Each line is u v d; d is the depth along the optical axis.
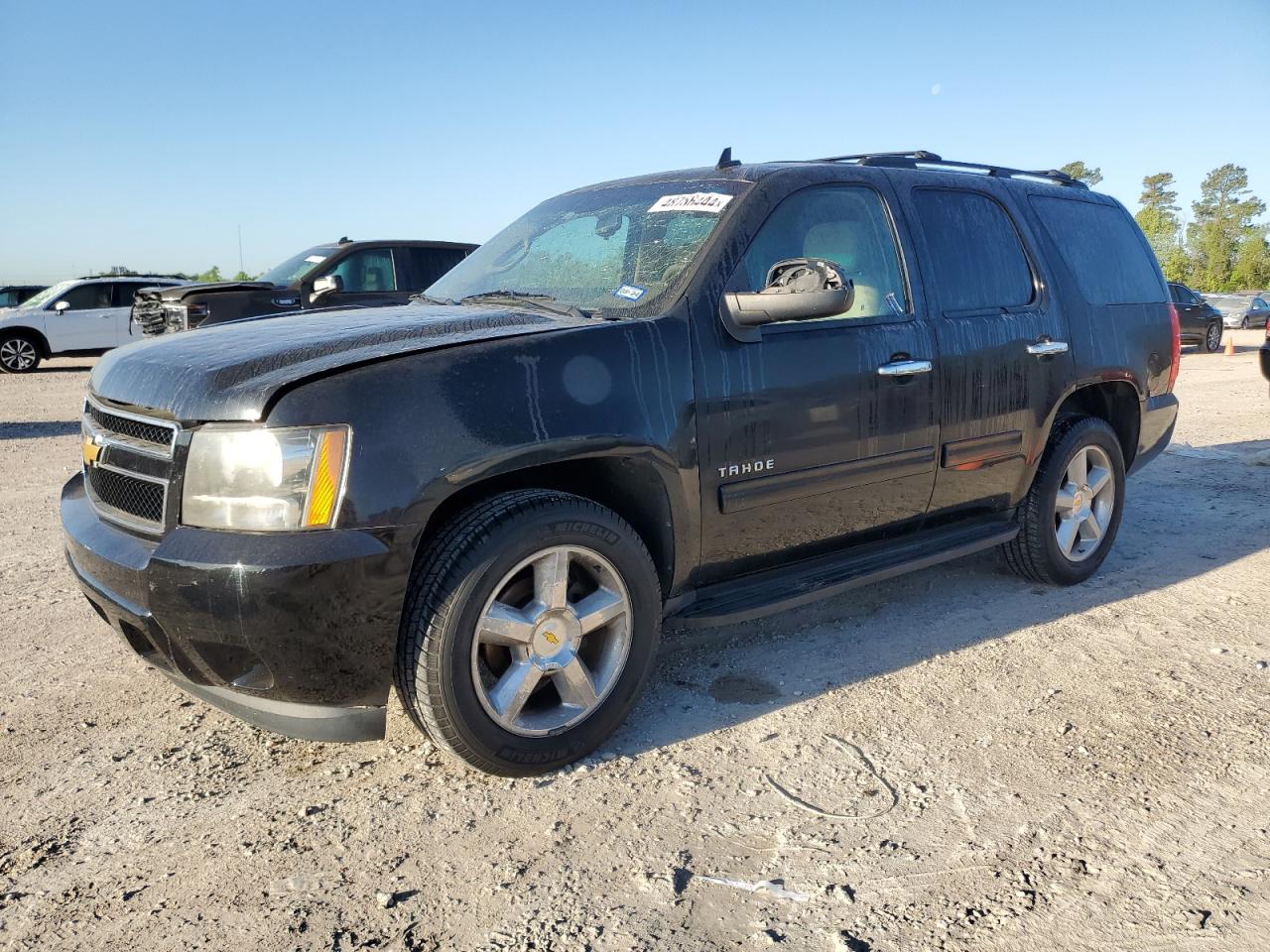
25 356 18.62
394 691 3.56
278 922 2.27
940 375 3.84
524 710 2.96
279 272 12.57
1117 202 5.34
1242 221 100.19
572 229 3.90
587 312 3.25
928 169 4.27
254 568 2.43
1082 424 4.55
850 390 3.53
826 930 2.23
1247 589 4.59
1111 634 4.04
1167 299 5.28
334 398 2.54
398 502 2.55
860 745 3.10
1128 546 5.37
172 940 2.22
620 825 2.66
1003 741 3.11
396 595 2.59
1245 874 2.41
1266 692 3.45
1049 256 4.53
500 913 2.30
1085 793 2.79
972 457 4.02
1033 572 4.58
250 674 2.64
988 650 3.88
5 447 9.33
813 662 3.77
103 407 2.97
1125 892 2.35
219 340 3.01
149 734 3.24
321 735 2.67
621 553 2.97
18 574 5.02
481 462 2.67
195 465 2.56
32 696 3.52
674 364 3.10
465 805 2.78
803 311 3.06
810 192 3.64
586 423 2.88
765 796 2.80
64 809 2.78
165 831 2.66
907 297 3.84
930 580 4.79
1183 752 3.02
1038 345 4.27
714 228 3.39
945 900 2.32
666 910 2.30
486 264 4.08
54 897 2.38
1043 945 2.17
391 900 2.35
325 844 2.59
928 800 2.76
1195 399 12.27
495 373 2.77
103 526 2.89
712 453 3.18
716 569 3.38
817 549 3.68
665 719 3.30
